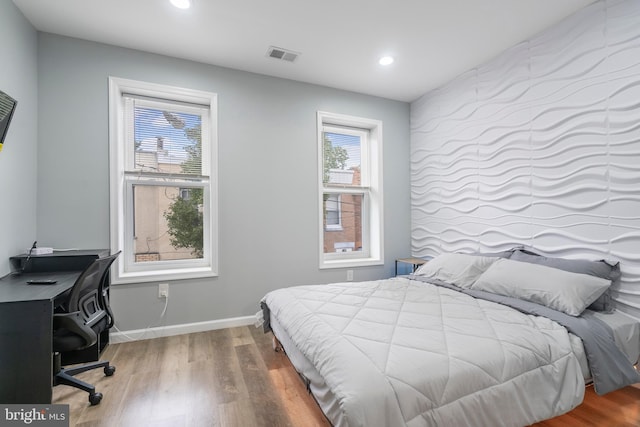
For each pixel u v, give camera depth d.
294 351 1.72
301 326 1.63
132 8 2.11
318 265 3.35
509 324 1.62
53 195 2.38
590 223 2.09
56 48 2.41
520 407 1.24
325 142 3.64
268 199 3.12
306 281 3.28
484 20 2.26
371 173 3.83
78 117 2.46
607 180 2.00
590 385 1.61
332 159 3.68
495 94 2.77
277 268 3.15
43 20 2.24
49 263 2.10
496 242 2.77
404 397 1.06
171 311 2.73
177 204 2.93
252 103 3.06
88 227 2.48
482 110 2.90
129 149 2.77
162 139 2.88
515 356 1.33
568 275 1.92
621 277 1.94
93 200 2.50
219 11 2.16
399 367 1.16
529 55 2.48
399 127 3.83
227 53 2.72
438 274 2.68
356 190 3.77
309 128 3.32
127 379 1.98
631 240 1.89
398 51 2.69
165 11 2.15
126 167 2.76
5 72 1.94
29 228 2.23
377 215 3.71
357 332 1.46
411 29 2.38
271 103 3.15
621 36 1.92
